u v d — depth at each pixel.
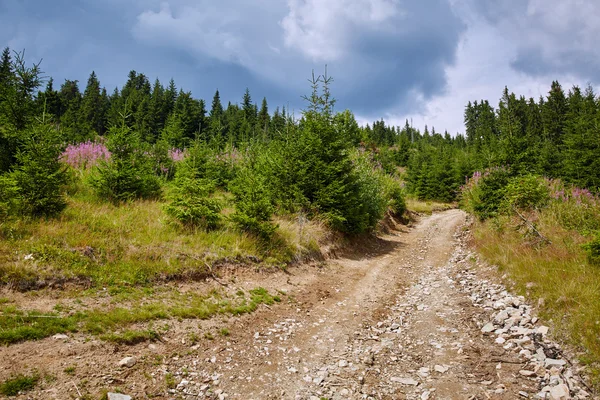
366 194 19.47
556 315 6.32
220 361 5.50
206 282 8.34
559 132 52.69
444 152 56.34
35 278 6.04
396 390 4.81
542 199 13.49
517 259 9.83
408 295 9.80
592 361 4.81
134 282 7.12
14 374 4.07
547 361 5.12
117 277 7.04
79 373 4.39
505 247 11.32
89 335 5.21
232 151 22.95
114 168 12.14
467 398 4.48
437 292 9.75
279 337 6.73
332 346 6.43
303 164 15.37
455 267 12.59
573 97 51.78
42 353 4.57
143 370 4.82
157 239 8.91
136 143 13.29
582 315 5.79
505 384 4.73
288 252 11.72
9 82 10.48
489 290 8.98
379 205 20.98
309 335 6.96
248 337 6.55
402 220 31.05
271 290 9.25
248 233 11.18
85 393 4.06
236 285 8.78
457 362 5.53
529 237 11.23
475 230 17.12
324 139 16.47
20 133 9.74
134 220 9.96
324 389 4.85
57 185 9.02
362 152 24.67
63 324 5.25
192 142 16.05
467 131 133.00
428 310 8.30
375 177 22.66
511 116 19.47
